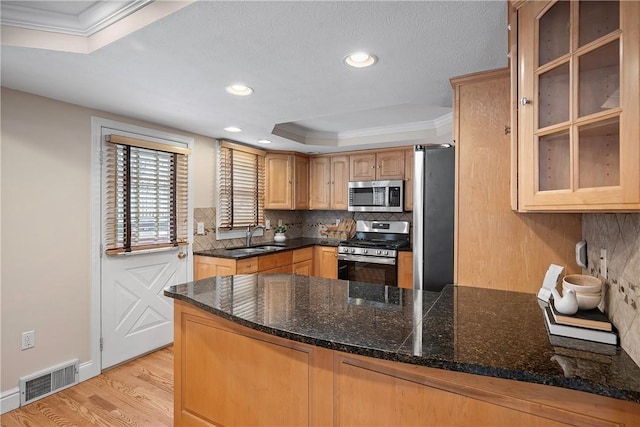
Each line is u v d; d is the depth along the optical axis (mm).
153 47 1619
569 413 878
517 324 1265
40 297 2314
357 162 4375
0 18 1566
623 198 838
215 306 1462
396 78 1979
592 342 1087
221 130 3283
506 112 1853
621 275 1067
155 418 2094
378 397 1136
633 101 810
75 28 1647
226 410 1512
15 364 2199
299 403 1301
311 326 1229
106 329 2693
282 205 4391
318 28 1445
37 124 2281
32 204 2268
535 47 1117
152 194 3020
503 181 1864
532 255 1825
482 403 979
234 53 1678
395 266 3840
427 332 1175
